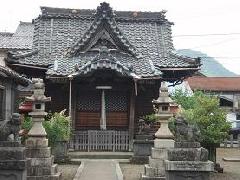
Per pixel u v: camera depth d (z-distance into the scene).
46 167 12.83
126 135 20.42
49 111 20.11
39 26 23.81
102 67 19.42
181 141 10.74
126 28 24.33
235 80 43.53
